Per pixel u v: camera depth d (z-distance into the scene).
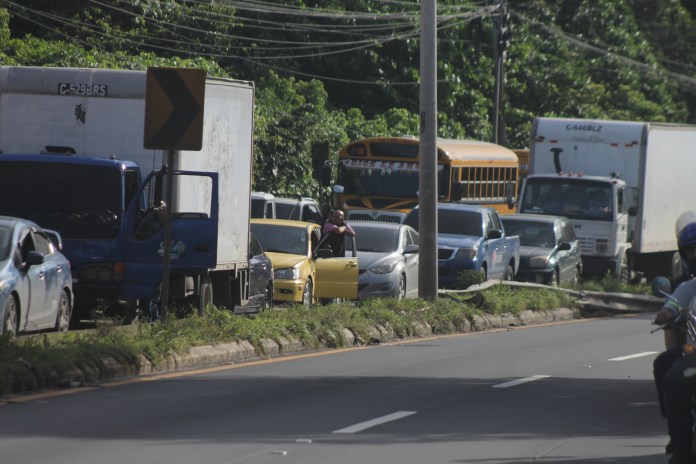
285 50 132.38
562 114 158.00
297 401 32.44
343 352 47.38
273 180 110.62
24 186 49.56
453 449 25.78
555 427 29.14
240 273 55.81
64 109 51.88
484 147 101.69
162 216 48.97
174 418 29.03
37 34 109.75
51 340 37.50
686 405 21.45
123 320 46.00
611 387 37.22
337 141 117.69
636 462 24.84
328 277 64.81
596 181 92.75
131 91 51.44
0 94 52.31
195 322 43.34
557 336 57.62
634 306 77.88
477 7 149.25
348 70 136.88
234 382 36.22
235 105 54.53
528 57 157.25
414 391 35.12
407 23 138.38
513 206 105.19
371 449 25.50
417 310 58.44
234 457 24.20
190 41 118.25
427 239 62.22
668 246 99.81
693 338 22.39
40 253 41.88
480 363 43.72
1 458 23.62
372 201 92.94
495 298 66.19
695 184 104.06
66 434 26.45
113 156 50.34
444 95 141.00
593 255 92.44
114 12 114.06
